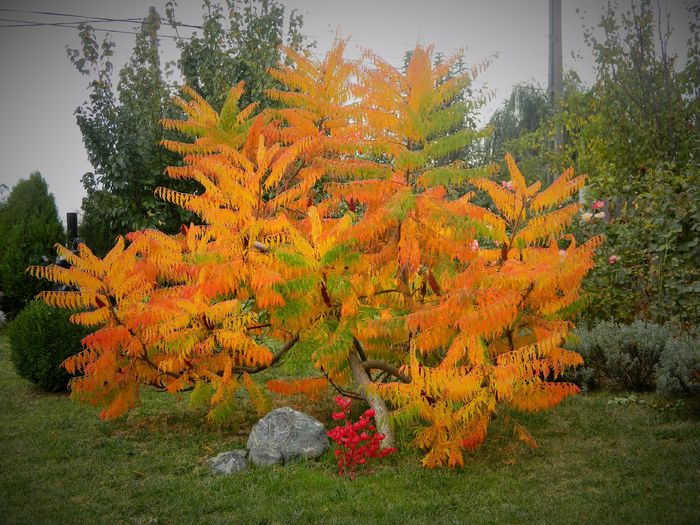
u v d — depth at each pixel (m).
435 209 4.83
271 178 5.23
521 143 15.00
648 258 7.71
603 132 11.53
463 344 4.63
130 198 12.05
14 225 14.24
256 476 4.82
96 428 6.31
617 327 7.47
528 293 4.99
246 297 5.54
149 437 6.01
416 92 5.12
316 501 4.39
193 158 6.09
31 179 15.25
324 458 5.20
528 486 4.59
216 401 5.64
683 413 5.98
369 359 6.03
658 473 4.62
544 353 4.81
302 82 6.36
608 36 11.48
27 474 5.02
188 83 12.66
